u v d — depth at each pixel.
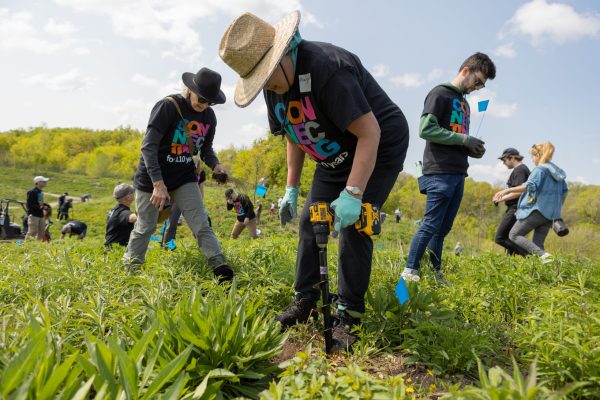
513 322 3.47
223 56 2.63
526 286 3.93
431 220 4.39
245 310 2.77
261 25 2.63
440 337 2.85
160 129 4.26
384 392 2.06
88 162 87.12
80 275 3.89
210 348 2.33
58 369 1.73
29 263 4.50
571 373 2.31
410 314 3.14
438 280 4.51
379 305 3.14
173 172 4.42
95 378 1.86
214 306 2.64
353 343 2.92
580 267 4.68
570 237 14.62
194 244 4.95
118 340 2.25
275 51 2.53
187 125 4.40
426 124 4.34
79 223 15.53
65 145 118.94
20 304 3.35
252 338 2.48
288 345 2.97
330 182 3.10
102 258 4.70
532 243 6.11
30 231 14.38
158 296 3.16
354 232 2.93
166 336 2.35
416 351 2.73
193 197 4.48
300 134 2.89
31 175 70.75
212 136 4.96
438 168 4.40
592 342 2.41
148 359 2.08
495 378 1.95
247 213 10.84
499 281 3.95
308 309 3.20
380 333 2.95
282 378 2.20
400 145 2.98
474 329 2.88
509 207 6.59
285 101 2.81
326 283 2.82
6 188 58.19
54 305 2.92
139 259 4.60
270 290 3.86
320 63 2.56
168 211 4.52
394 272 4.62
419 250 4.37
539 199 6.03
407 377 2.62
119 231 6.15
